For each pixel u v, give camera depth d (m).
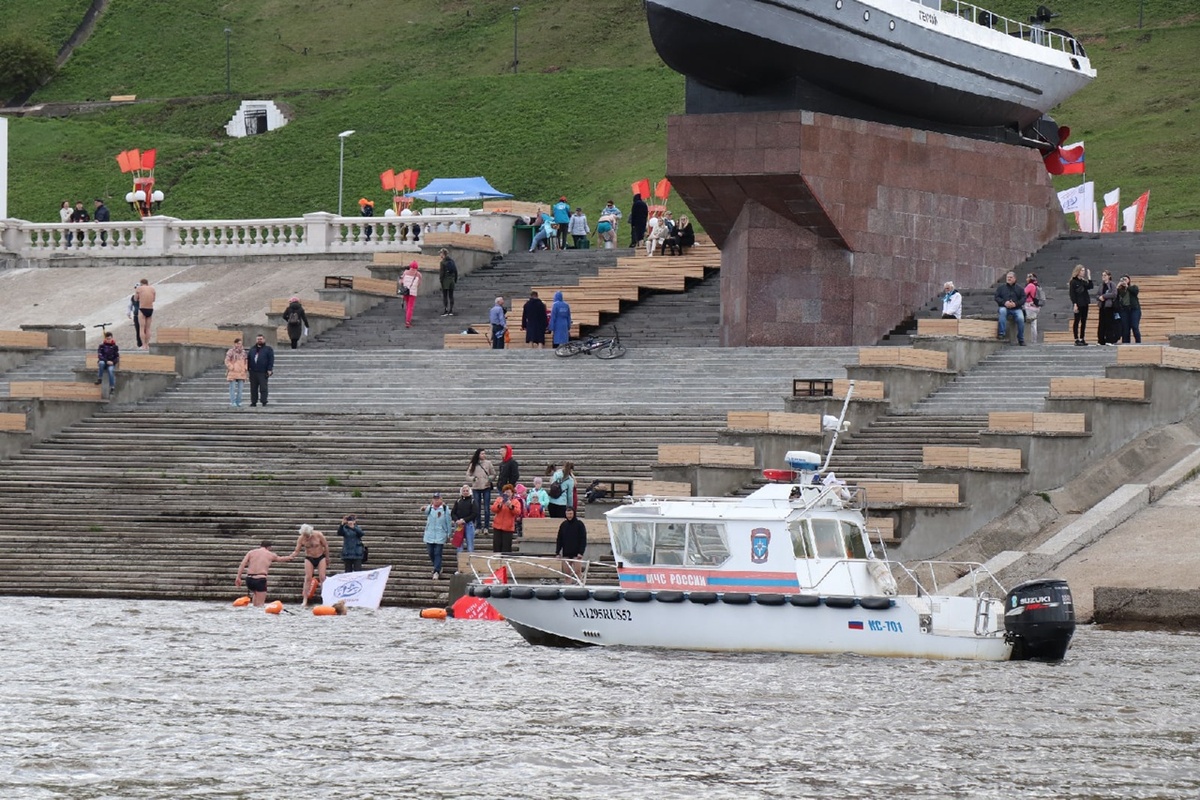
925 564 104.19
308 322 162.62
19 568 113.31
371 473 123.69
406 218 189.38
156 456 129.75
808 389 120.75
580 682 72.88
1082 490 109.00
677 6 137.25
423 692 69.94
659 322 157.75
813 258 144.00
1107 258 156.12
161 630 90.56
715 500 85.06
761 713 65.50
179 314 184.25
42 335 162.00
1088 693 70.50
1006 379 124.06
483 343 154.75
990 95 152.62
